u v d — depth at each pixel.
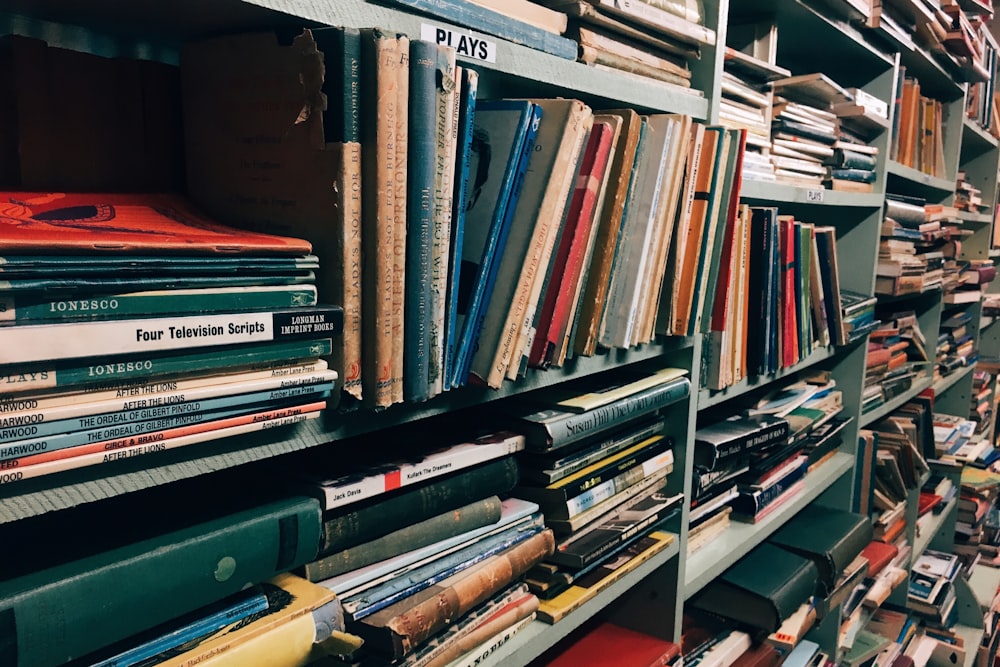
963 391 3.47
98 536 0.60
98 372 0.51
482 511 0.93
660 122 1.03
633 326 1.08
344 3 0.66
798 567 1.73
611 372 1.27
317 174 0.65
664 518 1.28
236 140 0.71
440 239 0.73
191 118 0.75
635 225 1.05
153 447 0.55
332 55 0.63
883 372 2.37
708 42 1.18
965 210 3.10
